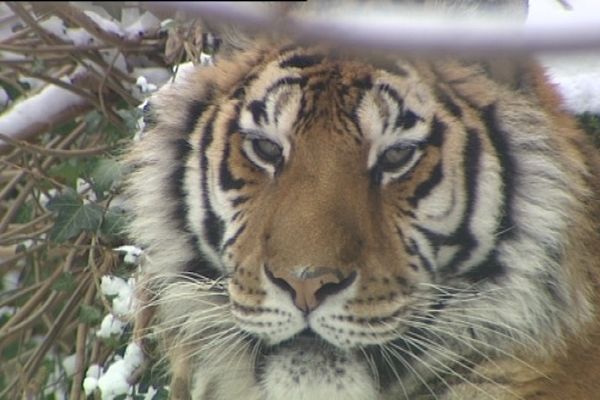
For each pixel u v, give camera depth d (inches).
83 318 333.7
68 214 336.8
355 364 247.4
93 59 351.6
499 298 255.8
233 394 271.4
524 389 260.1
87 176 352.5
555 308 256.8
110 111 359.3
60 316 355.3
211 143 260.8
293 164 245.9
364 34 139.4
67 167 358.6
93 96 358.3
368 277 239.8
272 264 239.1
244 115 255.3
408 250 247.0
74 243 359.3
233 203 254.7
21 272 381.7
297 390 247.9
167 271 271.3
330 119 245.9
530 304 255.6
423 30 138.3
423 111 248.4
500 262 255.3
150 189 272.4
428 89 249.6
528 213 254.4
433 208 249.0
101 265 344.8
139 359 310.5
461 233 251.8
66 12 331.3
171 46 335.9
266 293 242.1
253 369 266.1
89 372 330.3
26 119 356.8
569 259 256.5
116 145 349.4
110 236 339.3
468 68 254.4
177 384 280.8
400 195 247.4
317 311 238.4
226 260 256.2
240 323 247.1
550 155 256.8
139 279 290.2
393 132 246.7
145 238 274.7
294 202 240.8
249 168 253.6
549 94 268.2
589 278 260.7
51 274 364.8
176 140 267.6
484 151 251.8
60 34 346.0
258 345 260.4
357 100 245.8
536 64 263.3
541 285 255.8
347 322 239.5
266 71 254.8
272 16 153.2
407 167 248.2
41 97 360.2
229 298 254.1
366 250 240.2
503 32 136.2
